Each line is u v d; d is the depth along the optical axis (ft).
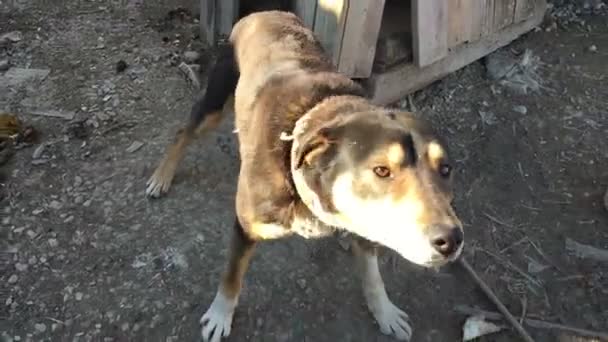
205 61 4.27
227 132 3.84
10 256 3.17
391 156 2.07
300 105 2.47
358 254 2.76
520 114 4.09
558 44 4.64
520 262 3.30
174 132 3.84
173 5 4.84
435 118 4.03
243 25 3.23
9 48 4.37
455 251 2.01
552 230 3.45
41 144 3.72
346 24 3.54
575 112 4.13
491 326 2.97
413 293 3.13
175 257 3.19
